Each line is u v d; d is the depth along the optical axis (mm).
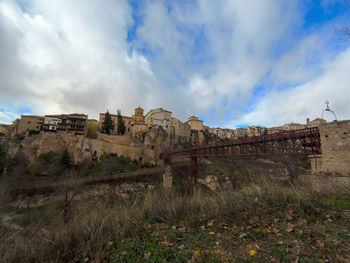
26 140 43375
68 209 8477
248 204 4609
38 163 35406
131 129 70438
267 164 39156
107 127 60688
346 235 2807
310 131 13781
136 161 47781
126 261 2771
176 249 2975
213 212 4598
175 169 46594
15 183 27359
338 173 11133
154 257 2771
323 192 5195
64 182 21891
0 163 33031
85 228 3826
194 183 31938
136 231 3883
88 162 39250
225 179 38312
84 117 55469
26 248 3146
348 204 4094
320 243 2645
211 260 2482
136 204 5734
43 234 3740
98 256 2883
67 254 3146
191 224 4035
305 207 4102
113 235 3662
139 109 82312
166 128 68500
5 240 3459
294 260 2336
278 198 4891
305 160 30672
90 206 6199
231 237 3238
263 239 3035
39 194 24859
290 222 3578
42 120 56594
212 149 27281
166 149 56844
